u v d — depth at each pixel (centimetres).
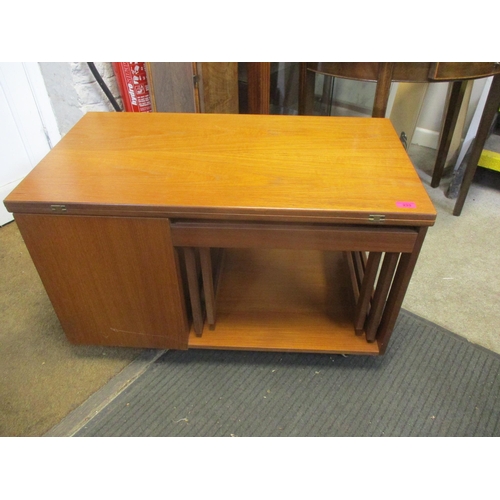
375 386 102
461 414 97
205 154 93
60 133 158
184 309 97
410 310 122
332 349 102
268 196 80
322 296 116
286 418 96
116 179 85
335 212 77
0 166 143
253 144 98
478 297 126
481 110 170
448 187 173
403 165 91
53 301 95
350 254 126
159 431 93
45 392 101
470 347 111
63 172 87
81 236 83
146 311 96
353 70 133
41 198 79
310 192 81
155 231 81
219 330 105
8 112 138
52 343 112
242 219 79
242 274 123
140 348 111
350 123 108
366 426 94
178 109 156
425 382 103
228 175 86
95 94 161
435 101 192
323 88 210
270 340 103
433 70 122
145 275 89
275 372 105
